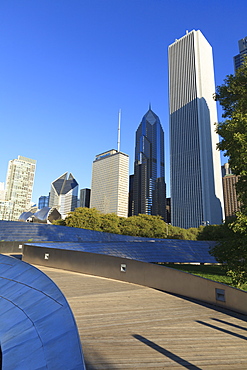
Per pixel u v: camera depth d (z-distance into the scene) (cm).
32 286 898
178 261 2673
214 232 5684
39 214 6109
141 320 796
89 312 845
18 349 561
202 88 19500
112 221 6631
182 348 610
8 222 3372
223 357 573
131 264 1396
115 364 517
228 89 1656
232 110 1691
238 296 920
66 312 619
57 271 1656
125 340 638
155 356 562
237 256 1404
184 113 19775
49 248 1838
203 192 17562
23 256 2016
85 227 5897
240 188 1408
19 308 780
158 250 2758
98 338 641
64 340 511
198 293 1074
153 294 1149
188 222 17875
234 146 1398
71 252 1702
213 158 18712
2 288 1010
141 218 7169
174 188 19275
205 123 19075
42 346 529
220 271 2241
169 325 766
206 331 730
